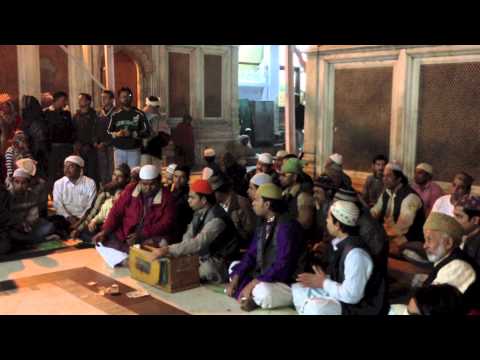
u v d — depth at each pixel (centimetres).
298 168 600
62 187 716
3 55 1005
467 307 316
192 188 517
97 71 1161
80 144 876
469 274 333
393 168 613
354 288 391
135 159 807
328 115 901
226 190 584
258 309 450
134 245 537
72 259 599
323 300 409
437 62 753
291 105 963
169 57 1362
